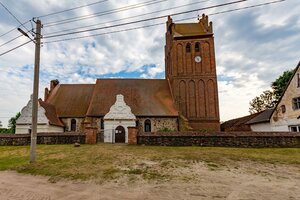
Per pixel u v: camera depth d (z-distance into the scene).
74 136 23.95
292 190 9.15
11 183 10.34
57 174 11.84
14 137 23.97
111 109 32.16
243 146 21.94
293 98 30.00
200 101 37.75
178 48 39.69
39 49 16.11
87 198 8.19
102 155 16.42
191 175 11.41
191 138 22.61
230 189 9.22
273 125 32.94
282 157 16.45
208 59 39.09
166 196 8.39
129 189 9.31
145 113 33.50
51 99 37.84
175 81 38.31
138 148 20.09
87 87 40.25
